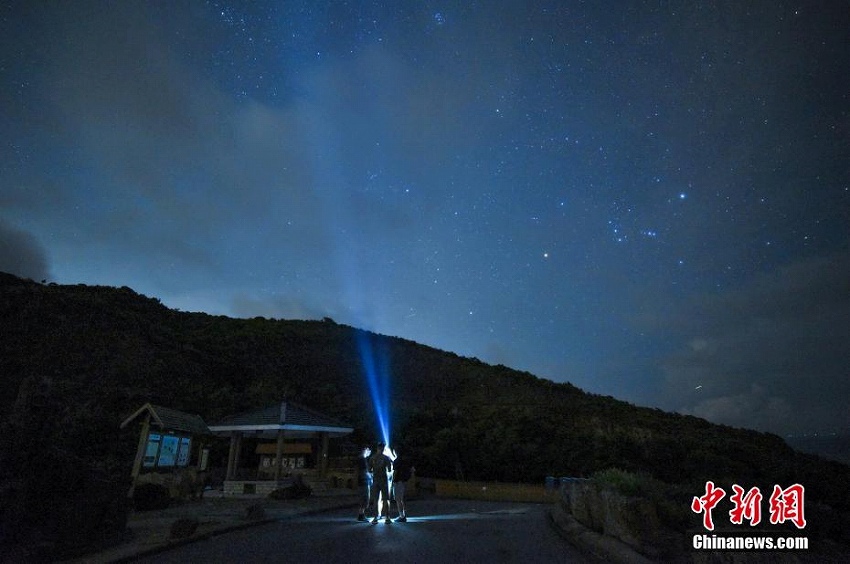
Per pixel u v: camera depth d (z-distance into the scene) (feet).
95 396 93.56
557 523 38.52
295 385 143.23
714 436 111.34
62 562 24.71
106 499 29.73
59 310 133.18
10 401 81.76
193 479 63.87
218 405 110.11
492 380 187.83
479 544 30.45
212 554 27.91
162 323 176.65
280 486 64.69
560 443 92.12
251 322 218.59
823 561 20.17
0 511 23.61
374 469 42.68
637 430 102.32
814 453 108.47
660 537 22.98
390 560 26.02
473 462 88.79
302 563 25.45
